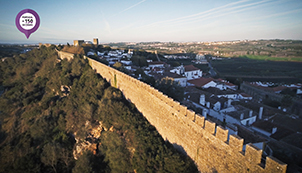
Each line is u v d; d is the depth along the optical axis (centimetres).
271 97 5622
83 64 6022
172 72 6981
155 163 1788
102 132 2803
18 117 4528
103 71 4866
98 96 3894
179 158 1661
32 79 6706
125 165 2042
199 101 3522
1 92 6297
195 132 1541
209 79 6347
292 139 2233
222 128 1253
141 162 1878
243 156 1083
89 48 10012
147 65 8400
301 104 4281
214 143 1321
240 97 5250
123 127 2597
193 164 1576
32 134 3500
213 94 4541
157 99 2264
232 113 2927
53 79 5641
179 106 1792
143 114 2742
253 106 3741
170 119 1964
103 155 2453
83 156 2422
